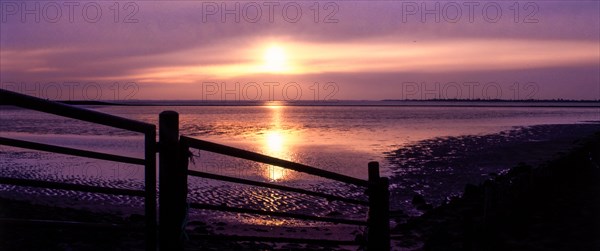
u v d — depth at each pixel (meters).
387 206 6.43
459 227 10.97
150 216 4.21
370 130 62.50
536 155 34.12
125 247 7.79
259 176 22.80
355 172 25.56
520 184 11.84
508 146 40.38
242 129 65.25
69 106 3.59
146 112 166.75
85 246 7.37
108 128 65.00
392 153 34.62
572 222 10.64
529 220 10.88
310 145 40.84
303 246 11.18
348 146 39.88
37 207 10.91
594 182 16.59
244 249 9.79
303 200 17.73
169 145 4.20
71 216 10.62
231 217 15.09
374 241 6.33
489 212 9.32
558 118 107.62
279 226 14.05
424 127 69.62
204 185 19.91
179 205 4.27
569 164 19.22
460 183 22.62
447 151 36.19
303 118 107.44
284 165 5.21
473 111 171.88
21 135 50.34
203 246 9.35
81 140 43.78
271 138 49.06
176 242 4.26
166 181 4.21
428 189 21.08
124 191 4.09
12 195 17.20
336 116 121.00
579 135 53.72
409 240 11.12
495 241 9.04
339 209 16.58
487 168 27.61
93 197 17.61
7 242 6.91
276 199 17.84
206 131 60.50
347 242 6.29
